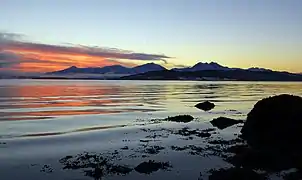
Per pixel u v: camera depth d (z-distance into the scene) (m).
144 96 86.50
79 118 40.78
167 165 18.88
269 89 134.50
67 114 45.12
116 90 121.25
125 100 71.81
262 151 20.78
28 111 48.50
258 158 19.52
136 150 22.73
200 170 18.02
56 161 19.78
